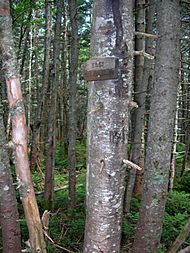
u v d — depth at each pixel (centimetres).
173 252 307
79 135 1956
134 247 413
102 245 222
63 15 1130
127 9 205
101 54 205
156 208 394
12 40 280
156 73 384
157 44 380
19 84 263
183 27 1001
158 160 385
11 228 355
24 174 254
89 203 225
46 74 870
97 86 210
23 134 254
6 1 285
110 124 210
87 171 227
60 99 1471
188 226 300
